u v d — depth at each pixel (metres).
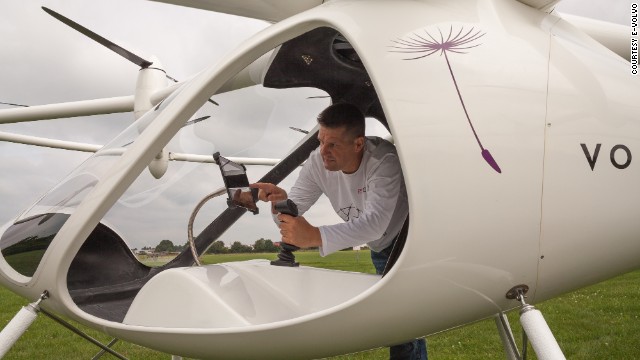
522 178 1.27
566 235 1.33
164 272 1.50
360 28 1.33
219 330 1.34
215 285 1.44
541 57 1.40
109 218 1.93
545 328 1.31
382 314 1.30
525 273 1.35
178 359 2.29
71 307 1.53
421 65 1.28
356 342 1.39
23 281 1.62
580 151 1.34
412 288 1.27
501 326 2.10
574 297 6.72
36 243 1.61
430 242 1.22
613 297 6.64
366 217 1.58
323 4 1.47
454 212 1.22
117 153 1.63
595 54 1.54
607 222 1.37
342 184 1.76
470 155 1.23
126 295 1.83
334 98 1.99
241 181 1.68
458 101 1.26
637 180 1.41
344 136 1.64
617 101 1.44
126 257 1.97
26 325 1.54
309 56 1.79
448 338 4.77
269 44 1.43
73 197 1.62
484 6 1.44
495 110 1.28
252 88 1.83
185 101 1.47
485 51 1.34
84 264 1.88
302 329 1.31
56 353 4.46
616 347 4.18
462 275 1.28
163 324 1.45
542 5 1.53
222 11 1.71
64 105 4.91
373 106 2.02
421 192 1.20
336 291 1.50
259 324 1.39
